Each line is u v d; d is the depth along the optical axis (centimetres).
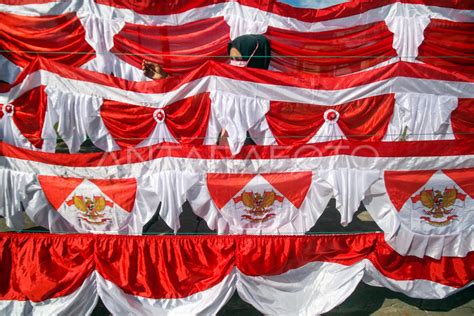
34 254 232
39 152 231
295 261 240
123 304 231
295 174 235
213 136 237
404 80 236
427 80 237
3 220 329
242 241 236
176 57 306
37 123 235
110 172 232
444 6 281
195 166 232
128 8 306
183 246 236
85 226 238
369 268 245
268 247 235
